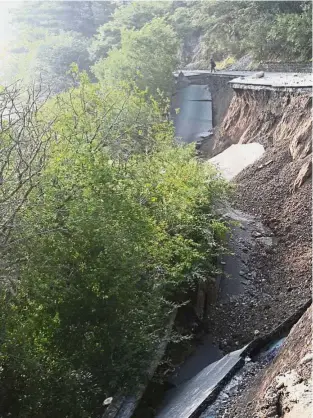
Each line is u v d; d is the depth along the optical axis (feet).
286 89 69.62
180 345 35.60
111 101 55.11
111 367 26.96
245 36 123.75
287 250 49.01
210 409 26.23
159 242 35.55
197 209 42.68
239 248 49.06
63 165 29.76
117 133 46.01
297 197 55.52
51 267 25.25
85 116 44.16
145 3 151.53
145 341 28.37
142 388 28.25
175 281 35.22
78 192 27.99
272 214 55.88
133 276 28.30
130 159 41.16
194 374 33.47
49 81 114.42
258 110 78.23
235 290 43.62
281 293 42.37
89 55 138.72
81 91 50.03
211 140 98.22
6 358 23.31
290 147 62.59
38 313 25.62
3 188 25.96
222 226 41.11
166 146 53.16
